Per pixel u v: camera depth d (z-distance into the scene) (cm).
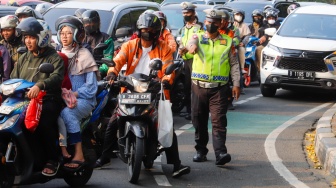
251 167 1212
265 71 2100
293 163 1252
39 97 911
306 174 1171
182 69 1686
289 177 1146
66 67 992
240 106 1945
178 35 1839
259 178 1136
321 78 2031
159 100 1053
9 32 1200
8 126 890
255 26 2464
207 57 1181
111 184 1063
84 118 1006
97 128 1091
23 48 1006
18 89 910
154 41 1103
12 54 1209
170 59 1103
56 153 953
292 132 1554
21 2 2764
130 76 1058
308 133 1544
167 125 1047
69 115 965
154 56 1101
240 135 1510
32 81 956
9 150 898
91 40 1398
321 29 2162
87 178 1041
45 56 959
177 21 2294
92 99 1010
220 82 1179
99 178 1101
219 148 1191
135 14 1903
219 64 1177
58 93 952
